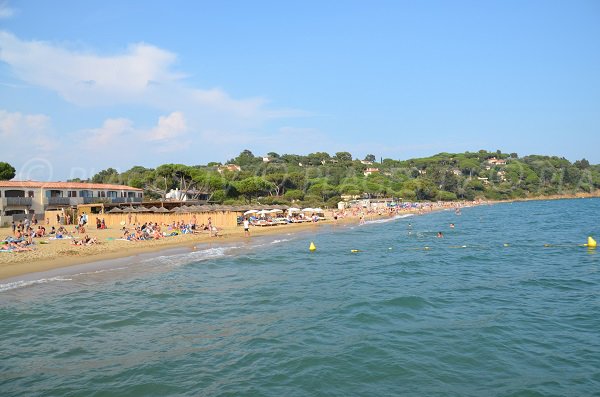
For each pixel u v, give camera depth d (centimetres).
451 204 15000
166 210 5881
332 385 1098
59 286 2191
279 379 1134
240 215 6425
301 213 8031
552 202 17262
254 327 1565
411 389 1072
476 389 1070
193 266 2816
